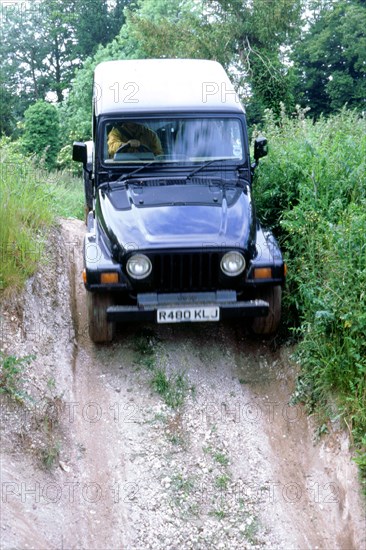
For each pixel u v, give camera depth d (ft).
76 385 17.51
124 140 19.56
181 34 71.10
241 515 13.94
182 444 15.70
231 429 16.21
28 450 14.40
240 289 17.22
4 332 17.13
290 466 15.20
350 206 18.25
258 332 18.67
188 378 17.83
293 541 13.39
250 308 16.99
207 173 19.74
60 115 106.83
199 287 16.94
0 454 13.88
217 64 24.00
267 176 22.65
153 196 18.37
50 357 17.83
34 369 16.75
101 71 23.34
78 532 13.16
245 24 67.67
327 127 26.53
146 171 19.66
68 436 15.57
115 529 13.48
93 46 151.33
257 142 20.43
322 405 15.88
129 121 19.53
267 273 16.99
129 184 19.26
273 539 13.44
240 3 67.36
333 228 17.58
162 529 13.56
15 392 15.26
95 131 20.65
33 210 23.65
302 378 16.96
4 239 19.48
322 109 103.91
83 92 101.91
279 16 65.87
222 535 13.50
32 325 18.42
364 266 16.06
